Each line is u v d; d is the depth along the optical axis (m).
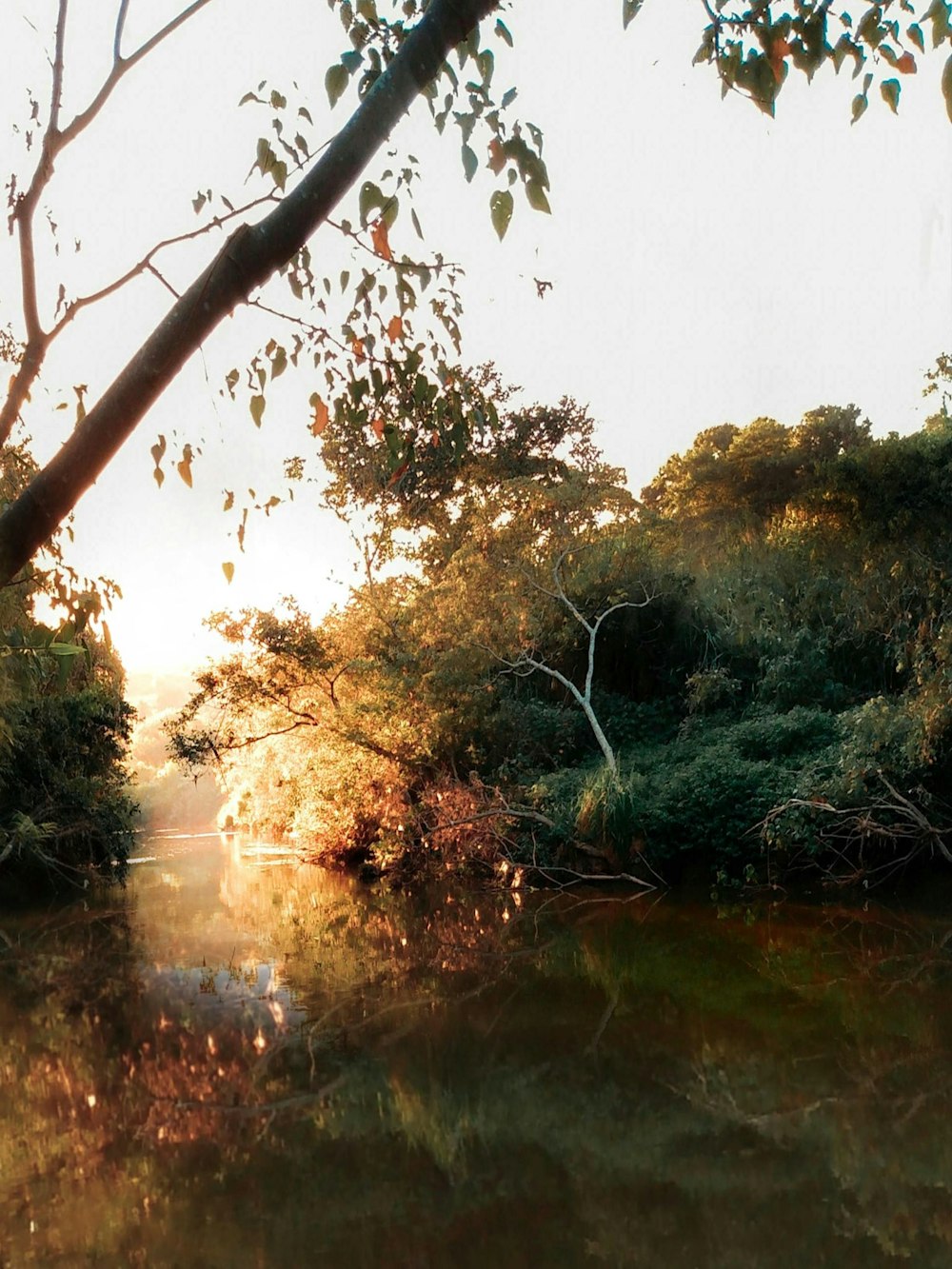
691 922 13.34
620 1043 8.31
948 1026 8.27
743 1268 4.72
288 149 2.69
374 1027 9.05
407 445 2.84
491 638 20.12
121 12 2.05
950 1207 5.31
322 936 13.80
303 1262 4.87
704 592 21.27
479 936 13.29
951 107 2.51
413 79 1.99
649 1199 5.51
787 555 20.88
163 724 21.69
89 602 2.79
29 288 2.02
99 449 1.80
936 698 13.99
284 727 22.78
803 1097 6.96
